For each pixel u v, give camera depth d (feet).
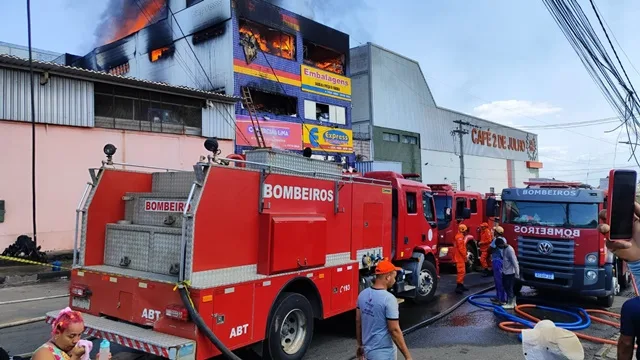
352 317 26.78
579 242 29.50
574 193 30.71
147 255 17.34
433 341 22.88
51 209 45.62
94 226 18.65
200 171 15.33
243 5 77.15
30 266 40.65
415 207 30.58
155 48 89.20
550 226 30.86
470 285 39.42
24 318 24.63
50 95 45.68
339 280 21.13
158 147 54.65
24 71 43.91
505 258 30.27
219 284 15.20
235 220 16.34
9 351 19.27
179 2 84.28
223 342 15.06
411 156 140.46
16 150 43.34
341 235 22.00
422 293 30.89
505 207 33.60
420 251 30.89
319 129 89.61
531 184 40.40
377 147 126.41
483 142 185.98
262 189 17.47
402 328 24.85
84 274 17.84
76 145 47.57
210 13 78.18
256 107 84.02
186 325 14.57
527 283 31.42
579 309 28.94
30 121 44.19
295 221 18.34
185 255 14.74
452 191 48.49
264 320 16.76
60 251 45.85
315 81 90.48
